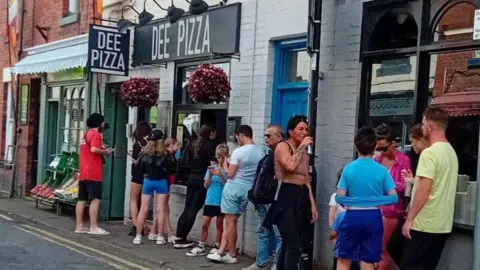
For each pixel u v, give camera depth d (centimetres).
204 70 957
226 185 889
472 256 654
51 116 1656
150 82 1189
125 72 1261
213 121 1070
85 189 1146
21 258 927
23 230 1209
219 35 1039
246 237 965
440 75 742
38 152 1691
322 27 866
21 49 1797
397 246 679
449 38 734
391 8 796
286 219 717
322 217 848
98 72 1239
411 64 772
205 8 1037
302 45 919
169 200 1135
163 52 1177
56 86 1614
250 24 988
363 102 816
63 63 1411
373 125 809
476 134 696
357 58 820
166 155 1034
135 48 1262
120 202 1366
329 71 853
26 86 1750
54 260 926
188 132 1127
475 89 702
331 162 842
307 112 898
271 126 773
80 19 1509
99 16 1404
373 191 629
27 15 1784
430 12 757
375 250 629
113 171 1362
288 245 716
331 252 833
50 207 1526
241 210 891
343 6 841
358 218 625
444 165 611
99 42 1233
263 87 961
